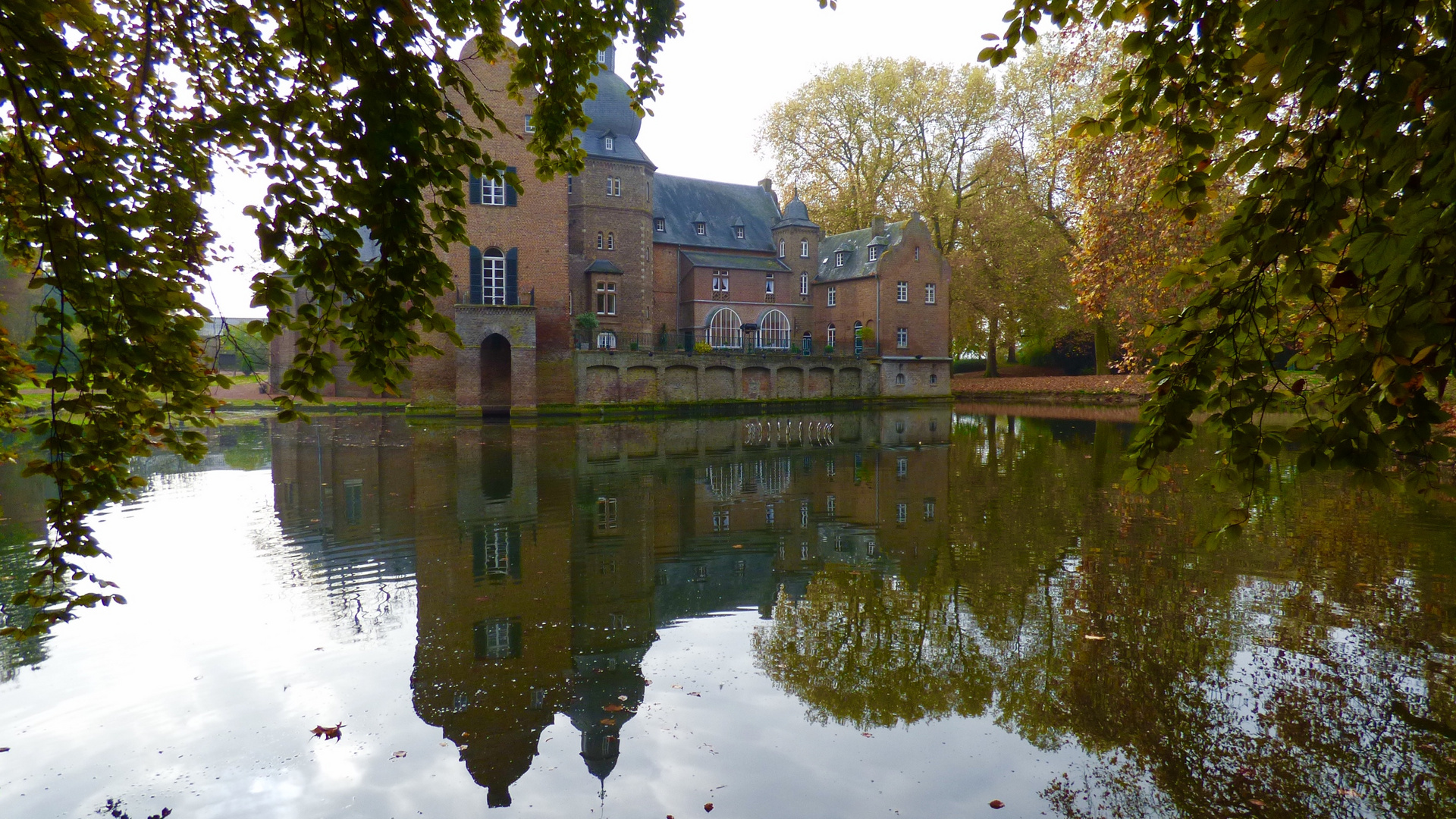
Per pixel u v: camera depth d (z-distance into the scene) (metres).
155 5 4.06
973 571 9.09
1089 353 58.62
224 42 4.21
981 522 11.88
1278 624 7.04
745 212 58.00
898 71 51.19
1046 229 47.41
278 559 9.88
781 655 6.70
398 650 6.79
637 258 48.44
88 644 6.87
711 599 8.27
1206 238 13.80
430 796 4.53
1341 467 3.18
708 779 4.73
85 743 5.14
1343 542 9.86
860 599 8.20
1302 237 3.18
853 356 49.84
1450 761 4.73
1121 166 15.47
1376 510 11.68
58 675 6.21
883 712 5.60
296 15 3.89
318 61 4.07
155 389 4.26
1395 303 2.91
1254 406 3.55
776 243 57.03
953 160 53.12
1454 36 2.85
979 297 49.41
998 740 5.17
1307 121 3.70
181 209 4.11
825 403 48.12
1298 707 5.45
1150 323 4.00
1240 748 4.95
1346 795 4.42
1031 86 45.41
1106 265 15.96
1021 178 44.84
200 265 4.36
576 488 15.60
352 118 3.72
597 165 47.31
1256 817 4.23
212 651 6.76
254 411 39.47
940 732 5.29
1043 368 62.72
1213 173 3.78
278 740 5.19
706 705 5.74
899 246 52.25
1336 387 3.27
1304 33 2.90
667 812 4.37
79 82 3.72
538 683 6.12
